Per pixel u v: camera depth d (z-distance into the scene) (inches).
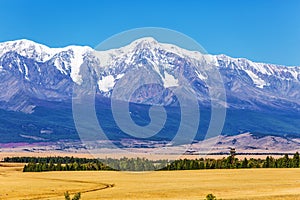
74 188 3809.1
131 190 3494.1
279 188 3619.6
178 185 3850.9
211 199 1766.7
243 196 2982.3
